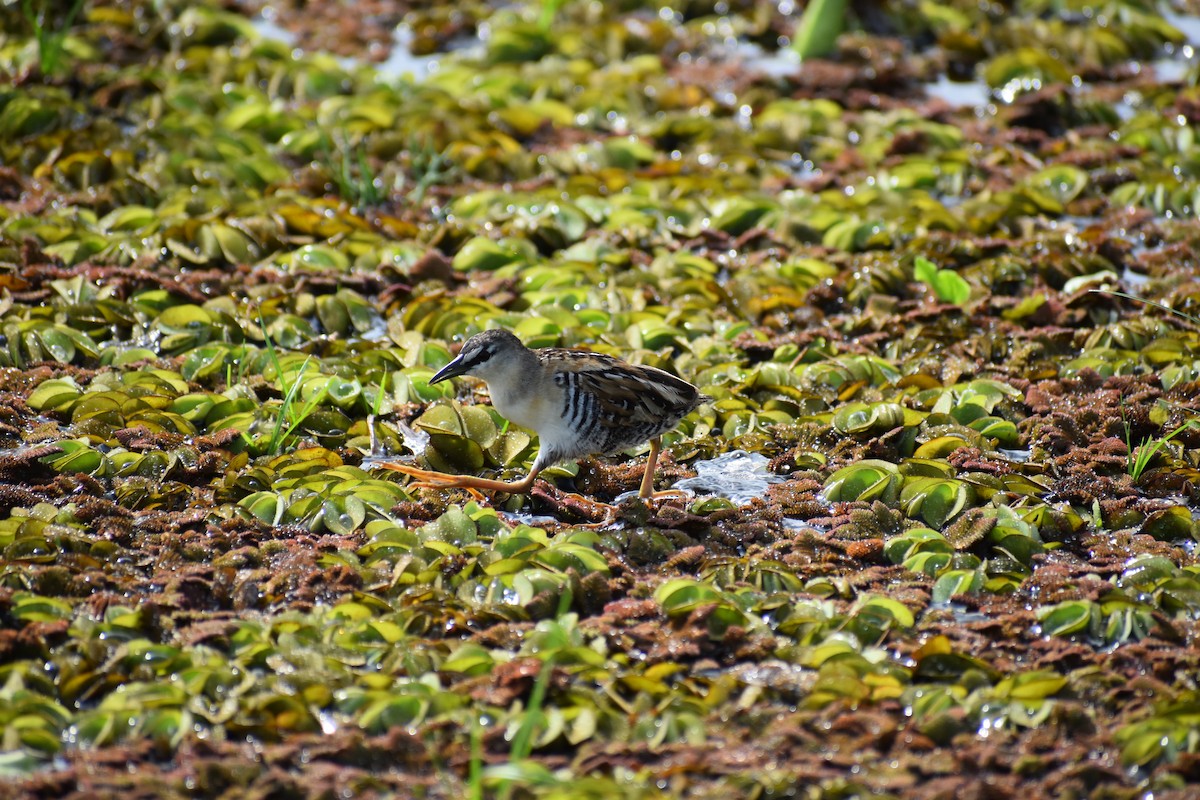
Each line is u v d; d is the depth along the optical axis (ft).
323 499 36.04
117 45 71.97
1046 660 30.14
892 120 66.39
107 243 51.16
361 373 43.98
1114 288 50.80
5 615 30.55
